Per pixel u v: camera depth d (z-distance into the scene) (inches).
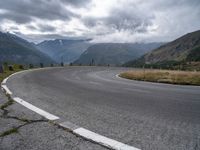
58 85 445.1
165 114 202.1
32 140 129.2
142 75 861.2
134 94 340.8
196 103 268.5
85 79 662.5
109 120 176.1
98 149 117.1
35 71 981.2
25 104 236.2
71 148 118.1
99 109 218.4
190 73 861.2
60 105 235.6
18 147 119.1
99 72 1251.8
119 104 248.7
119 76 942.4
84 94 326.6
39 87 395.9
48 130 147.4
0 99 265.6
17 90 345.4
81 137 134.7
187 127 160.9
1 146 120.3
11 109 210.5
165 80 682.2
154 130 151.9
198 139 135.4
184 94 361.4
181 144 126.5
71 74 908.0
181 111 217.3
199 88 497.0
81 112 203.3
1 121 168.2
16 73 791.1
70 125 159.3
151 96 323.0
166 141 130.7
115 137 135.5
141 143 126.6
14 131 144.4
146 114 199.9
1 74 717.9
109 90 387.9
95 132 144.5
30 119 174.2
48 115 187.9
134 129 153.2
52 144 123.4
